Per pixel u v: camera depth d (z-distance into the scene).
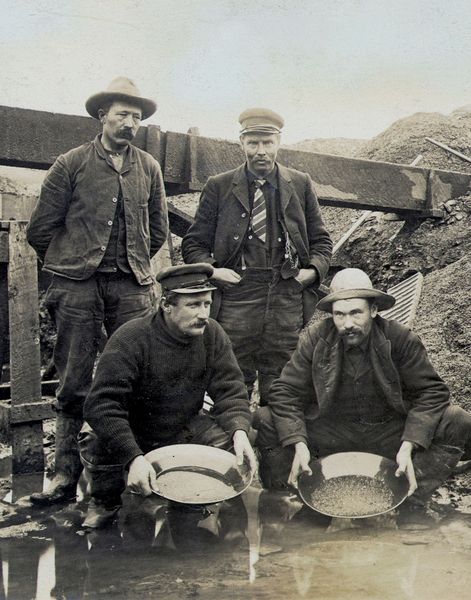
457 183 6.65
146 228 4.10
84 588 2.71
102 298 4.00
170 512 3.64
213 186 4.45
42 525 3.52
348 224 7.35
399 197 6.37
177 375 3.63
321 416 3.90
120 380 3.49
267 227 4.37
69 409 3.98
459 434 3.66
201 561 2.96
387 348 3.72
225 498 3.34
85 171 3.95
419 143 7.84
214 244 4.42
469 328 4.99
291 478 3.66
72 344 3.95
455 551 3.03
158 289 5.64
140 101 3.98
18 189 8.91
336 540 3.20
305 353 3.90
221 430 3.73
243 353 4.39
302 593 2.60
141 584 2.73
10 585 2.76
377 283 6.64
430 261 6.38
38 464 4.58
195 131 5.53
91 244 3.91
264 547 3.12
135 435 3.77
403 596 2.56
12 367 4.57
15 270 4.63
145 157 4.16
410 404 3.87
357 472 3.71
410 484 3.51
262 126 4.27
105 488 3.54
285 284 4.38
